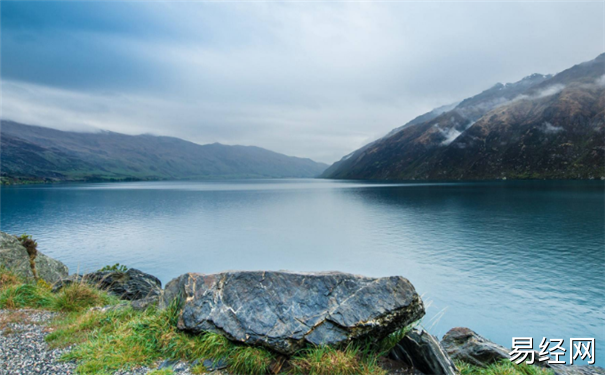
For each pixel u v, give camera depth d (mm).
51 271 18422
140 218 120688
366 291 8477
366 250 68500
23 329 9836
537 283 45375
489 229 86125
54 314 11297
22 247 17734
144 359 7926
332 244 75562
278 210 144750
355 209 142500
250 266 59469
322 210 142000
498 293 42062
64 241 80062
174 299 9453
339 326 7938
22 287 12617
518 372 9570
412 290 8516
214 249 71938
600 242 68438
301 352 7820
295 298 8438
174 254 67812
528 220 97938
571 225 88000
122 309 10680
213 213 135875
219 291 8867
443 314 36312
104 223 107688
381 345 8445
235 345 7930
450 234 81625
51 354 8242
